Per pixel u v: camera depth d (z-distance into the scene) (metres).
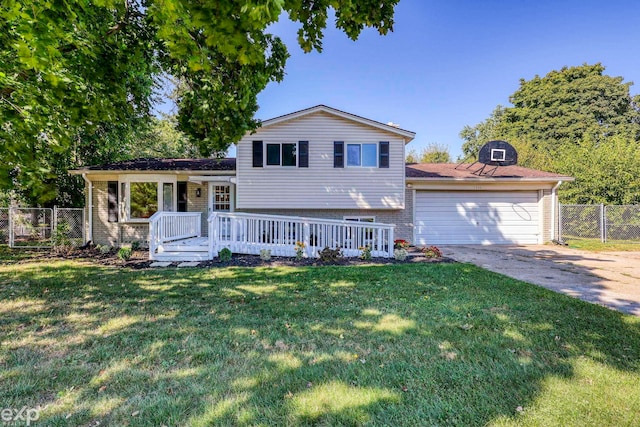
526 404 2.27
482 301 4.77
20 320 4.02
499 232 12.50
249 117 5.76
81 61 4.18
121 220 11.63
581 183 14.67
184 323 3.91
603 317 4.07
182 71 5.57
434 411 2.19
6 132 3.62
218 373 2.73
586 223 12.63
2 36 3.03
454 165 15.11
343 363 2.89
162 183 11.73
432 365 2.84
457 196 12.46
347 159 11.31
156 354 3.09
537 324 3.83
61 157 12.28
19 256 9.55
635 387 2.48
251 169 11.12
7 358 3.01
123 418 2.15
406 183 12.16
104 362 2.94
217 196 12.24
